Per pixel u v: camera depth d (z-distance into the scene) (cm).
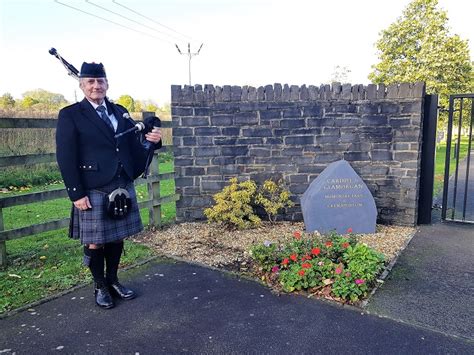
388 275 340
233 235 462
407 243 427
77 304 289
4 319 267
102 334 249
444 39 1639
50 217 587
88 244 270
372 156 489
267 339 242
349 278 298
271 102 493
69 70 266
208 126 502
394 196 492
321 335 246
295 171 505
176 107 497
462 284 321
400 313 273
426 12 1691
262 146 503
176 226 504
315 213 461
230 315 272
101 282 286
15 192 814
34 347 234
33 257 389
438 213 574
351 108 484
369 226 464
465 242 430
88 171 261
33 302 290
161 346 235
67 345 236
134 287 319
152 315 273
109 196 264
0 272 348
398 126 476
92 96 261
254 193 507
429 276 338
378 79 1866
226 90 493
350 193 460
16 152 999
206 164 509
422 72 1625
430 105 482
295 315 271
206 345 236
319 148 497
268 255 342
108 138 265
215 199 495
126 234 284
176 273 348
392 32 1781
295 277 309
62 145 250
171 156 1459
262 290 312
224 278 337
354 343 237
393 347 232
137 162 292
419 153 479
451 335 245
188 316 271
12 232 364
